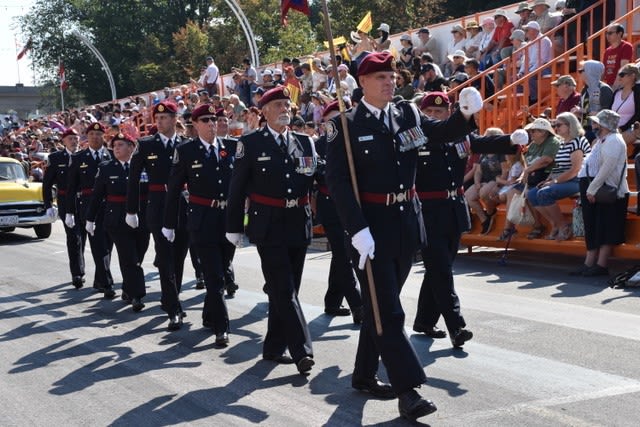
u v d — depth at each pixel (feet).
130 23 195.72
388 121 16.80
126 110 93.76
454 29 54.80
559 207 34.17
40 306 31.78
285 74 62.59
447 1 108.58
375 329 16.57
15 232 64.34
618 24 41.27
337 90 16.49
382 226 16.69
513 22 53.21
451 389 18.43
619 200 30.76
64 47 205.16
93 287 35.42
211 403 18.53
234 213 21.61
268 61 129.90
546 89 45.65
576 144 33.14
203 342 24.63
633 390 17.83
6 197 56.49
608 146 30.14
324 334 24.64
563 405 17.02
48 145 91.97
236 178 21.35
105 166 31.24
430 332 23.25
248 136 21.40
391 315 16.49
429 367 20.21
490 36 51.62
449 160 21.80
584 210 31.42
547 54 45.68
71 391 20.02
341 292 27.12
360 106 16.90
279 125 21.31
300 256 21.86
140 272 30.60
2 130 144.66
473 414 16.71
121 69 196.54
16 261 45.91
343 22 105.70
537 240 34.58
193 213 24.73
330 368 20.88
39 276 39.75
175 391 19.61
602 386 18.17
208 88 77.56
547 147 33.76
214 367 21.66
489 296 28.32
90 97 206.18
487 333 23.22
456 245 22.18
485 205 37.24
